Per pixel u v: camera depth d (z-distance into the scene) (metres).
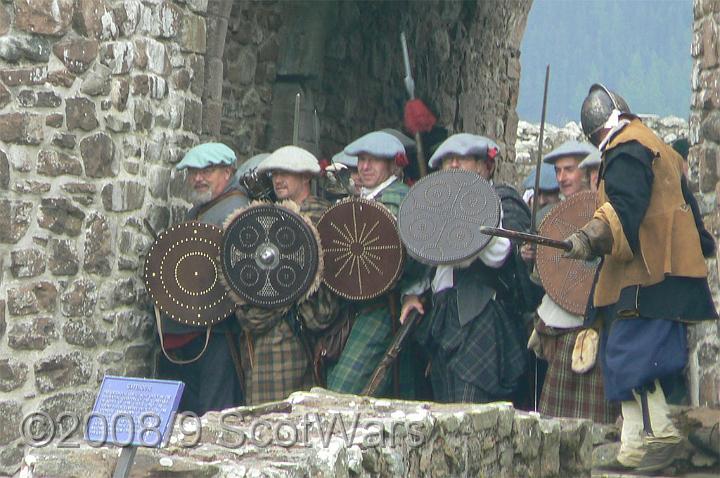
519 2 60.59
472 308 29.28
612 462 24.84
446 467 20.89
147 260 31.70
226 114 43.25
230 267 30.56
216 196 32.56
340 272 30.31
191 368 32.47
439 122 55.19
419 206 29.20
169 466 17.59
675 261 23.55
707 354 29.88
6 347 29.12
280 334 30.70
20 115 29.45
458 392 29.33
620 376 23.61
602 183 24.31
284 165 30.95
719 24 29.98
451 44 56.03
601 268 24.27
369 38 50.12
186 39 34.44
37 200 29.75
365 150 30.97
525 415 23.44
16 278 29.31
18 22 29.45
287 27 45.75
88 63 30.77
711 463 24.94
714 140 30.12
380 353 30.55
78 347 30.64
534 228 29.06
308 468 18.00
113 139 31.48
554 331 28.39
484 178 29.12
